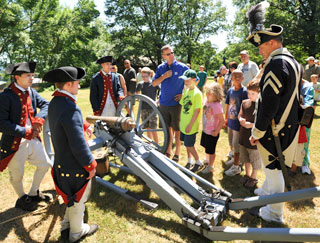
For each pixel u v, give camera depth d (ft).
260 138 7.10
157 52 99.45
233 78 10.92
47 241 7.18
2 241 7.15
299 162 9.43
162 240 7.14
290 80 6.36
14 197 9.39
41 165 8.57
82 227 7.13
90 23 105.60
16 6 75.41
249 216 8.24
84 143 6.02
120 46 100.68
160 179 8.03
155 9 99.40
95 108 12.34
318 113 22.70
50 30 87.76
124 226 7.78
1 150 7.82
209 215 7.04
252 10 6.86
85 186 6.50
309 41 65.41
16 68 7.64
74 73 6.07
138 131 11.91
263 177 10.91
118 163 12.75
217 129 10.42
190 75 10.68
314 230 5.31
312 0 66.08
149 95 15.24
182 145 15.57
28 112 8.05
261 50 6.91
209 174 11.39
